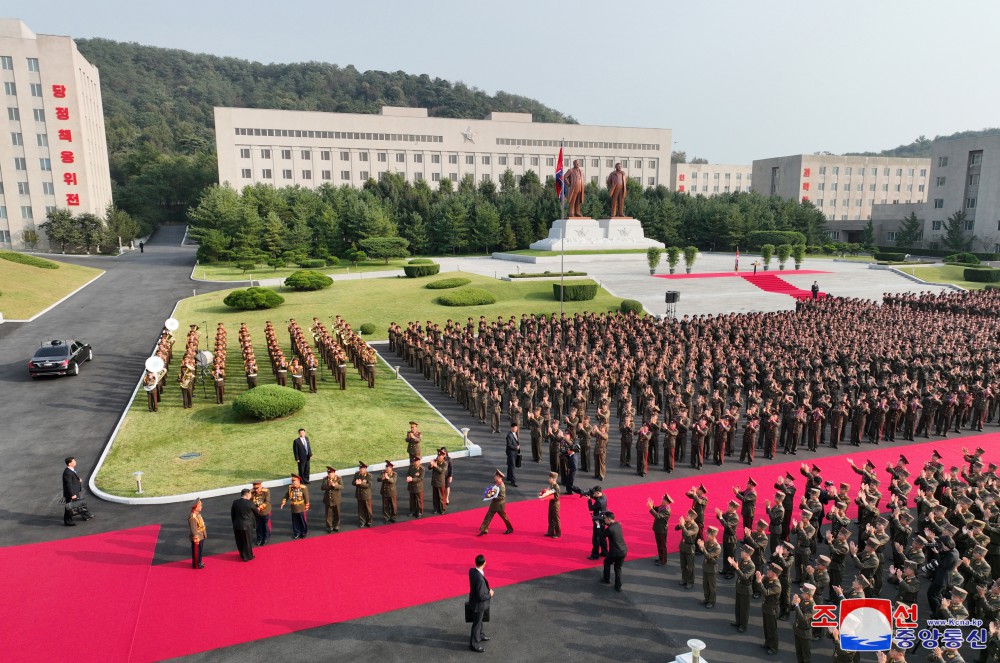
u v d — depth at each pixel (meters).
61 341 27.45
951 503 13.75
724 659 9.88
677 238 86.25
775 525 12.65
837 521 12.37
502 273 55.66
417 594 11.54
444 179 103.06
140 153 115.06
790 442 19.28
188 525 12.92
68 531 13.86
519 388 23.06
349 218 68.88
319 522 14.45
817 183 110.44
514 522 14.50
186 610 10.98
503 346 28.08
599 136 120.69
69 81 70.56
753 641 10.37
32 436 19.69
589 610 11.12
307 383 26.02
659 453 19.33
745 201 92.38
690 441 20.30
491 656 9.84
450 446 19.14
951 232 82.25
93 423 20.91
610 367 24.67
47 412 21.92
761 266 61.81
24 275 45.41
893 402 20.20
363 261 67.12
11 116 69.38
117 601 11.25
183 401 22.95
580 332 30.88
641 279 51.12
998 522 12.20
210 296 45.34
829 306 37.22
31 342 32.09
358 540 13.61
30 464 17.59
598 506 12.61
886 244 97.50
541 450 19.27
